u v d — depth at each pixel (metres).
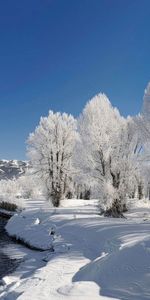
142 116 25.89
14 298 8.52
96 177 27.98
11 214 33.97
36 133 37.62
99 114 28.70
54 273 10.84
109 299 7.34
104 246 14.52
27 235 20.86
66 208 32.78
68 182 38.91
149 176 26.09
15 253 17.48
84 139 28.78
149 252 9.23
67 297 7.78
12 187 63.91
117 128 28.36
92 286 8.41
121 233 15.80
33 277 10.46
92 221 20.67
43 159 37.28
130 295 7.39
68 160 37.16
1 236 23.48
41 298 7.95
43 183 37.28
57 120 37.84
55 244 17.09
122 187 27.27
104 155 27.36
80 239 16.97
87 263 12.23
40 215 27.23
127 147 28.00
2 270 13.65
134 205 32.03
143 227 17.19
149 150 25.92
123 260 9.52
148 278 7.90
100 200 26.73
